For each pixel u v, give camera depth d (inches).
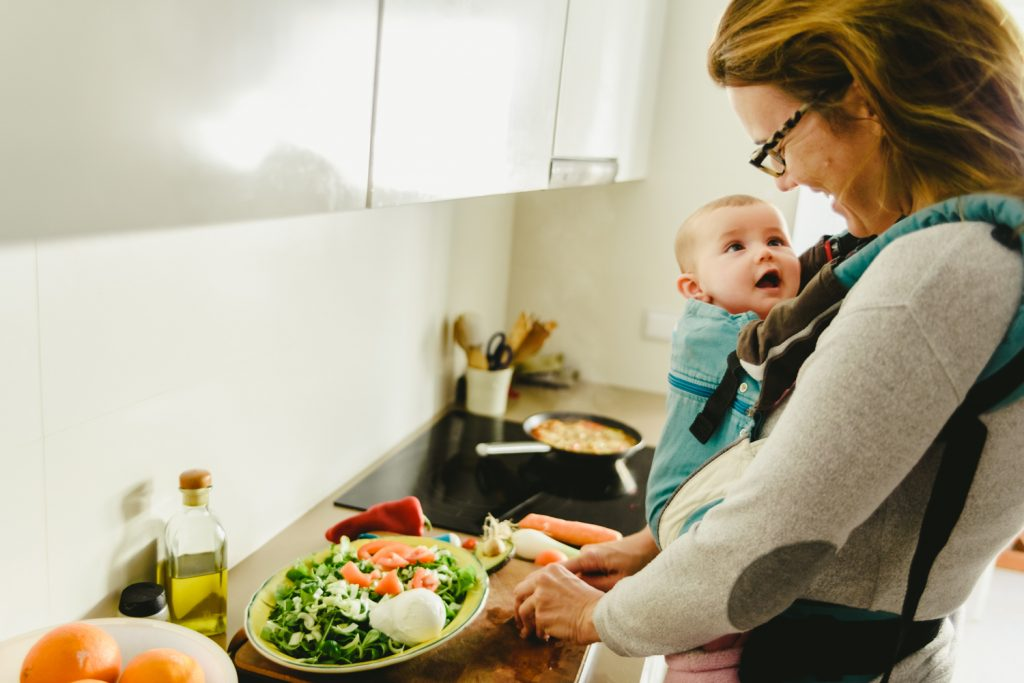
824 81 30.0
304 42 25.5
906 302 25.8
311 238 55.9
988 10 28.4
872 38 28.3
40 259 35.2
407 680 40.0
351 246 61.3
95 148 18.5
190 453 46.6
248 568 51.6
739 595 28.2
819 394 26.6
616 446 73.1
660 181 92.5
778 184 35.5
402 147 33.0
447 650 42.6
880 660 33.1
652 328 95.7
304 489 59.3
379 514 54.5
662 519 40.8
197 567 43.3
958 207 27.4
